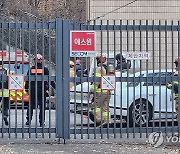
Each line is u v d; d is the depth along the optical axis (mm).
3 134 30516
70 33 29125
